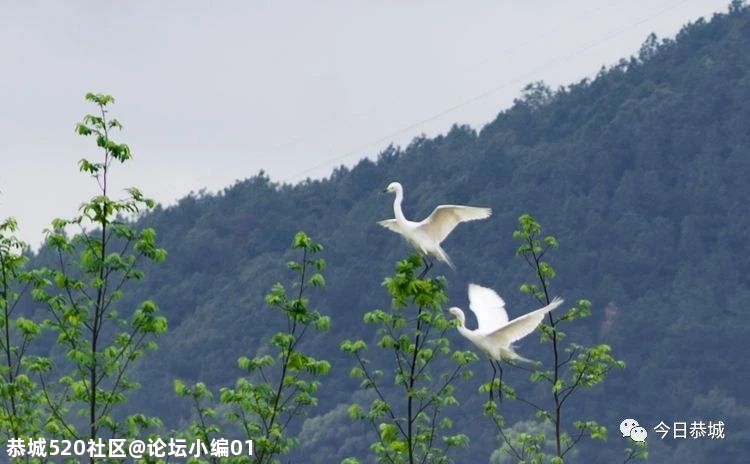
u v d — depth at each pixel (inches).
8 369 983.0
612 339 4249.5
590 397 3673.7
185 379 3848.4
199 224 4975.4
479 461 3198.8
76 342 976.3
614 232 4840.1
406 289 948.0
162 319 975.6
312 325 1019.9
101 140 977.5
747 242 4827.8
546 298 1127.0
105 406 967.6
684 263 4704.7
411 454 975.6
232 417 1002.7
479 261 4547.2
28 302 2472.9
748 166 5157.5
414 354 981.2
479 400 3319.4
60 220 971.3
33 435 955.3
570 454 3400.6
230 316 4119.1
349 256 4690.0
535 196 5049.2
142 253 981.2
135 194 986.1
